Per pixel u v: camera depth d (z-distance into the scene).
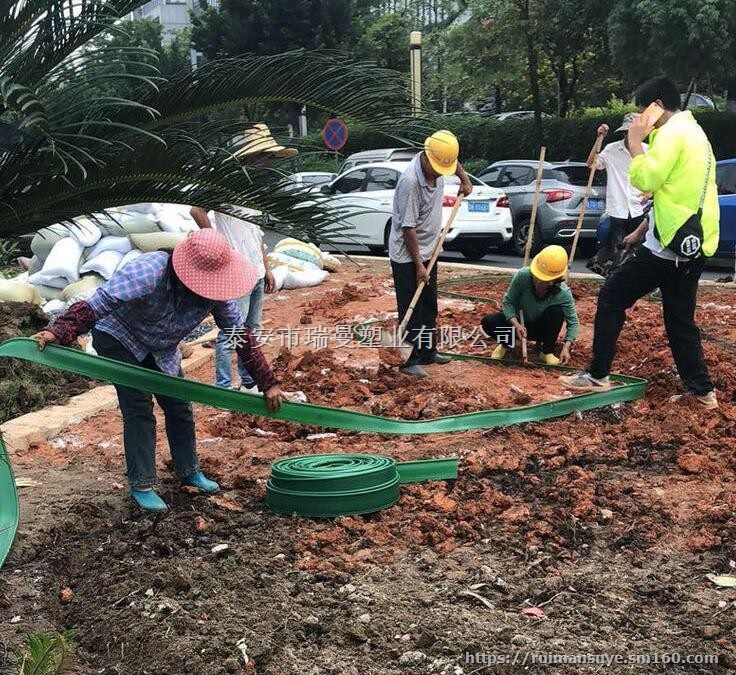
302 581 4.26
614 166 11.56
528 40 26.66
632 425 6.41
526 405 6.97
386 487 5.03
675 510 5.01
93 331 4.95
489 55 28.23
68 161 4.25
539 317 7.98
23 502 5.20
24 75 4.37
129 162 4.49
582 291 12.14
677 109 6.56
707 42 20.72
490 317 8.35
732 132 24.39
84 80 4.29
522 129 28.67
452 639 3.71
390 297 11.88
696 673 3.48
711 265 15.95
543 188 18.64
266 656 3.62
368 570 4.38
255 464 5.87
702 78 24.03
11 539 4.58
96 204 4.73
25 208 4.60
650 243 6.52
